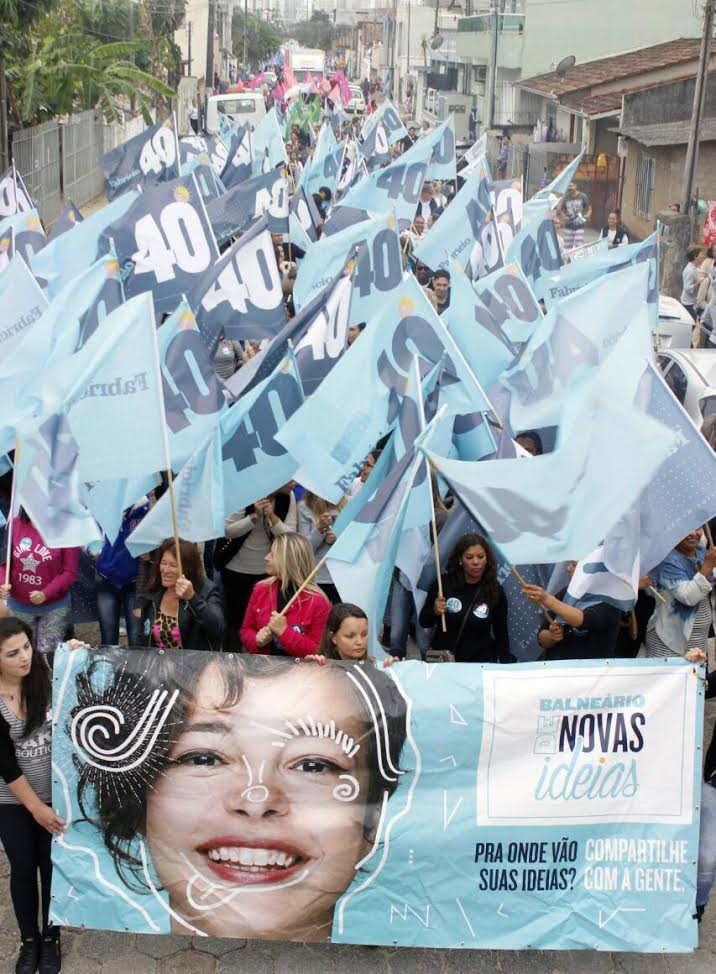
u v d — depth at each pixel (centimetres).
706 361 1276
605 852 586
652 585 750
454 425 843
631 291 831
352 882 582
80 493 748
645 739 582
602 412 627
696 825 585
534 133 4122
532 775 581
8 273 902
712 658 940
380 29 11550
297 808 576
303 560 684
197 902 581
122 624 927
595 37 4184
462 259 1238
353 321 1032
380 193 1409
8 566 730
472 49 5238
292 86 4734
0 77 2756
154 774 574
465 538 718
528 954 612
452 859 581
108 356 693
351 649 615
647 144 2847
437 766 577
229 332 1006
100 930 618
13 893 577
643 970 601
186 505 738
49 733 572
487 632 725
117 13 4794
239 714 572
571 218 2861
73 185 3769
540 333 846
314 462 745
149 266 1032
